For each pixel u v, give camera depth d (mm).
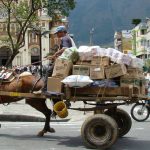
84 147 12227
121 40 125688
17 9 43469
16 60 99562
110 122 11797
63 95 12336
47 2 41469
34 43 99500
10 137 14062
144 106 20438
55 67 12484
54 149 11984
